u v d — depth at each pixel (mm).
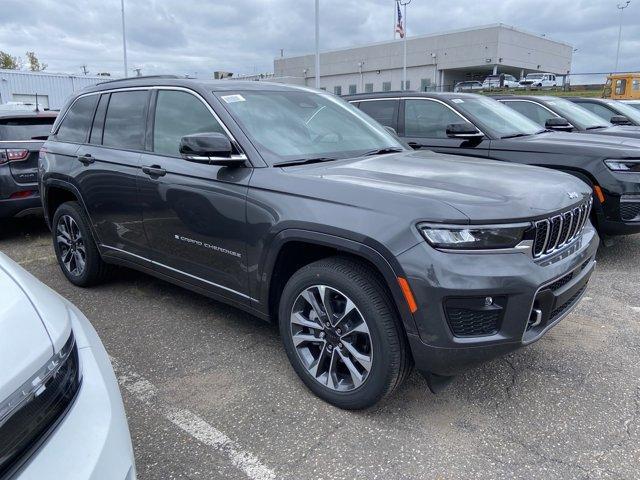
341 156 3434
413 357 2486
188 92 3588
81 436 1497
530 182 2832
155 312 4152
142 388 3047
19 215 6277
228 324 3914
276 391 3000
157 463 2418
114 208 4031
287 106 3701
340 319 2697
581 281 2883
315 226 2664
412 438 2578
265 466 2396
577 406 2838
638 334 3703
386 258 2412
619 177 4969
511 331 2412
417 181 2768
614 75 22406
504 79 45812
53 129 4934
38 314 1666
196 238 3387
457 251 2338
